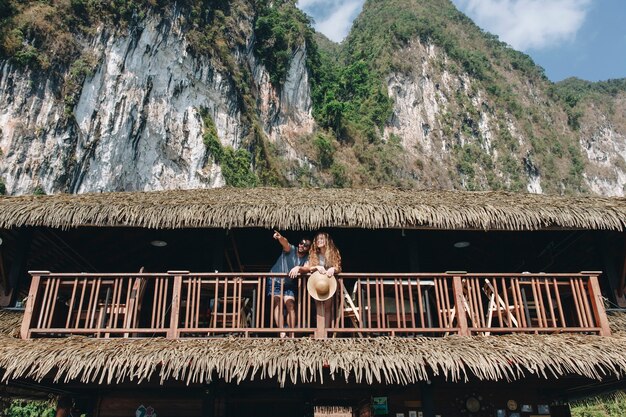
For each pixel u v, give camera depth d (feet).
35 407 50.42
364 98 324.39
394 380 20.43
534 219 23.40
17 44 148.05
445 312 21.84
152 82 174.29
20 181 137.59
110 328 20.93
